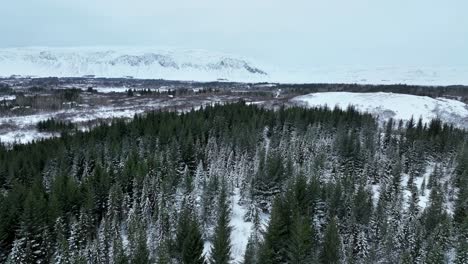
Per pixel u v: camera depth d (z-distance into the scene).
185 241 41.66
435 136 87.75
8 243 46.16
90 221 48.94
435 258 42.06
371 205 52.69
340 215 51.38
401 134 88.88
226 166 72.06
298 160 73.44
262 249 38.81
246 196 58.91
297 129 86.81
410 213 53.72
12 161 66.25
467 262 41.84
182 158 71.38
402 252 46.50
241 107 104.56
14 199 49.22
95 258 42.97
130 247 42.97
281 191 57.06
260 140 85.81
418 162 76.44
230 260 43.56
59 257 40.44
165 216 48.50
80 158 71.88
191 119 90.38
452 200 64.19
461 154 72.31
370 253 46.31
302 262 38.28
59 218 46.50
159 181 59.12
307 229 39.53
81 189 54.50
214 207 53.09
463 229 47.56
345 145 73.38
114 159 71.38
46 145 77.94
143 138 80.75
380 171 70.94
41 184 57.94
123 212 52.41
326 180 64.25
